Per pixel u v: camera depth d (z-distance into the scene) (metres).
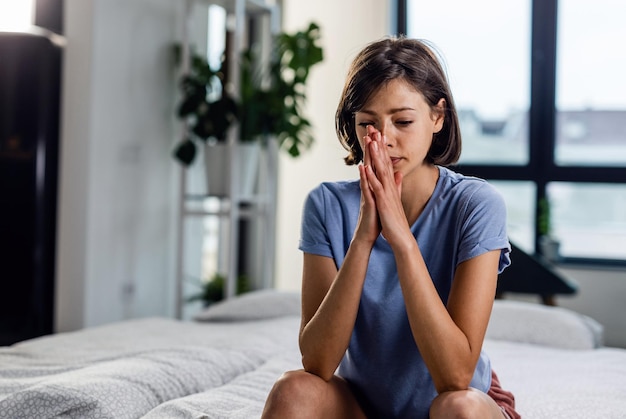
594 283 4.13
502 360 2.20
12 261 2.99
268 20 3.90
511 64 4.34
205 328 2.57
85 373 1.68
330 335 1.17
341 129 1.29
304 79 3.68
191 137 3.75
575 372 2.08
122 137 3.31
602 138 4.26
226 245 4.11
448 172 1.30
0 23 2.94
